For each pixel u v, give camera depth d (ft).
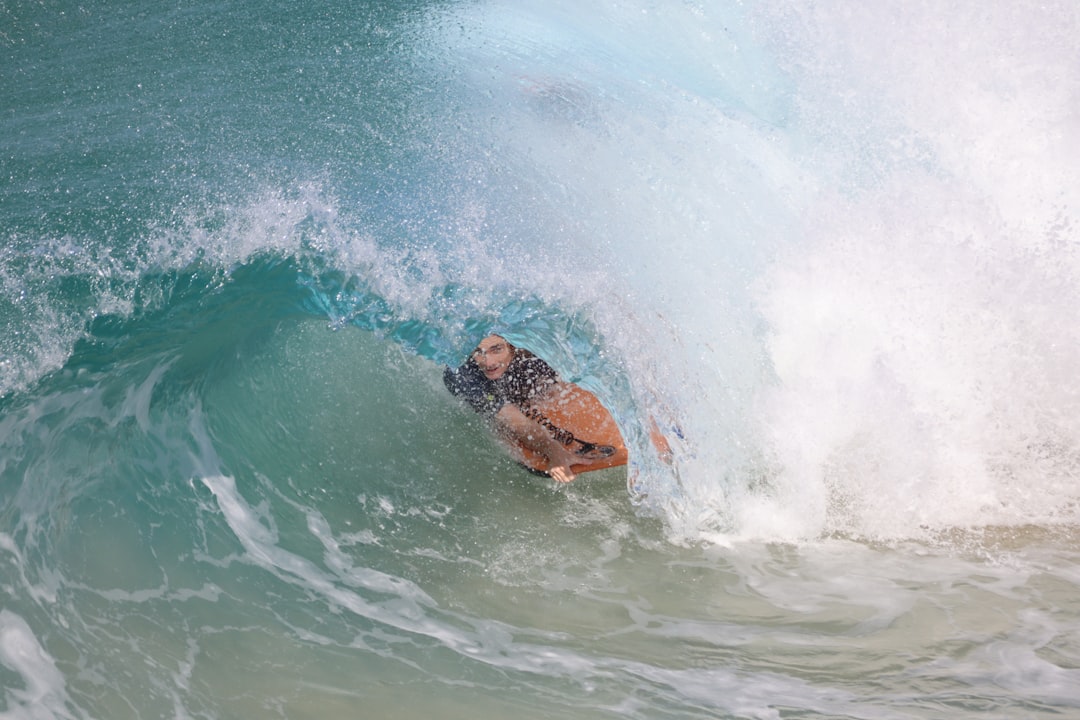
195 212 74.79
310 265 71.77
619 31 98.27
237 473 59.11
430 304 68.69
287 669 46.21
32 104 90.43
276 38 102.63
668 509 60.08
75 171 79.51
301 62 96.99
